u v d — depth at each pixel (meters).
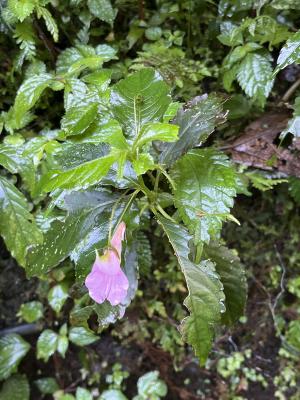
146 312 0.27
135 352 0.28
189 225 0.17
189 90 0.23
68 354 0.28
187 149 0.17
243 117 0.24
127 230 0.18
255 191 0.26
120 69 0.23
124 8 0.24
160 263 0.27
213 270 0.17
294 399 0.28
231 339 0.28
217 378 0.28
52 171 0.16
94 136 0.17
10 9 0.20
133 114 0.17
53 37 0.22
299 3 0.22
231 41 0.22
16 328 0.28
